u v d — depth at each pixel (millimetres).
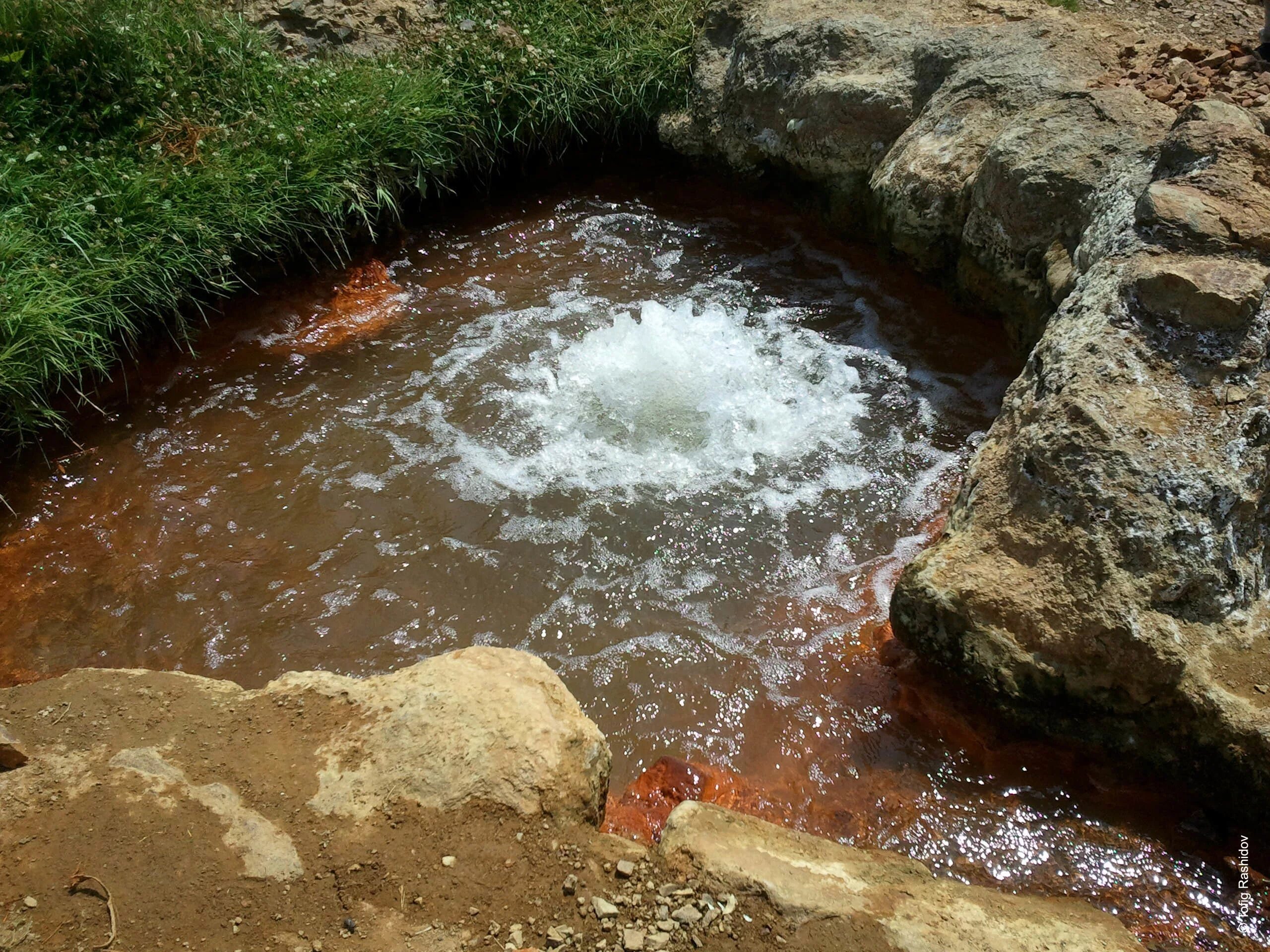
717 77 3350
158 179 2627
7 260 2346
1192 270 1827
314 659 1901
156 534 2146
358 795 1321
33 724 1418
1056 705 1644
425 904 1215
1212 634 1604
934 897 1264
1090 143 2346
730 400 2486
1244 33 3316
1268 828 1495
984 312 2633
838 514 2197
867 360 2627
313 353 2670
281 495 2242
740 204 3348
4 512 2182
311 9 3365
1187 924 1425
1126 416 1720
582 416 2457
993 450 1902
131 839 1264
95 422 2402
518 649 1918
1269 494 1728
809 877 1264
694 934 1195
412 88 3098
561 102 3271
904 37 2969
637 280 2982
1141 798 1600
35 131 2705
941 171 2607
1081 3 3430
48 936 1165
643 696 1835
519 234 3199
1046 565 1670
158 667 1884
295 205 2771
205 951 1160
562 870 1263
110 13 2963
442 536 2148
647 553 2115
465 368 2619
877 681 1826
